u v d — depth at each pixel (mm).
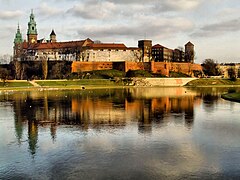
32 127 59625
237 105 96000
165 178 33188
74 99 116188
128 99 116750
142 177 33469
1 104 97688
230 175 34000
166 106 93062
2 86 175250
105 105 95562
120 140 48781
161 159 39188
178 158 39594
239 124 62469
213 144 46375
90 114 76250
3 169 36000
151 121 65938
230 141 48250
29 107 90312
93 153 41750
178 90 177500
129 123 63531
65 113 78062
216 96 131750
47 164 37531
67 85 195000
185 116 72875
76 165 37125
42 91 159750
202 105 95812
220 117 71375
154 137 50781
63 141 48344
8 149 43969
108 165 37094
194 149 43656
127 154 41219
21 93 144250
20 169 35969
